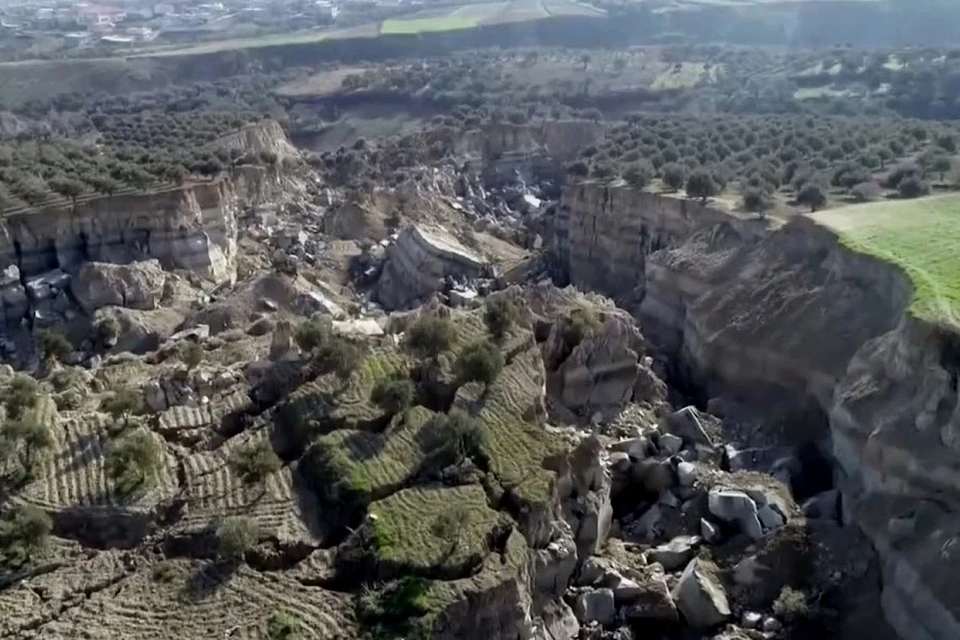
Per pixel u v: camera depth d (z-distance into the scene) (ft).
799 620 151.43
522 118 479.00
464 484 152.05
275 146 461.37
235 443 164.66
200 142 426.51
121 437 162.91
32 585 135.54
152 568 139.23
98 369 204.33
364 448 157.69
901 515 153.99
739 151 336.29
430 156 448.65
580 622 152.15
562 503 162.20
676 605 155.84
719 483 179.42
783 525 167.43
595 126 459.73
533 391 179.73
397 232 348.59
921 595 140.97
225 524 141.38
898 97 455.22
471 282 304.71
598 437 181.06
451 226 361.10
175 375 181.16
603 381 208.44
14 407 164.55
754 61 605.31
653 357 238.89
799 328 207.51
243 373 185.47
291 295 277.23
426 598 129.90
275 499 150.92
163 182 322.75
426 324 183.52
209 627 127.44
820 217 229.86
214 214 324.39
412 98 583.17
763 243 237.45
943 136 308.40
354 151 463.83
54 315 271.69
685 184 288.10
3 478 154.40
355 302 300.20
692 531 172.86
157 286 282.56
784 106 459.32
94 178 307.99
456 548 137.28
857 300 201.16
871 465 163.53
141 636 126.00
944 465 150.61
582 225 315.99
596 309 224.74
